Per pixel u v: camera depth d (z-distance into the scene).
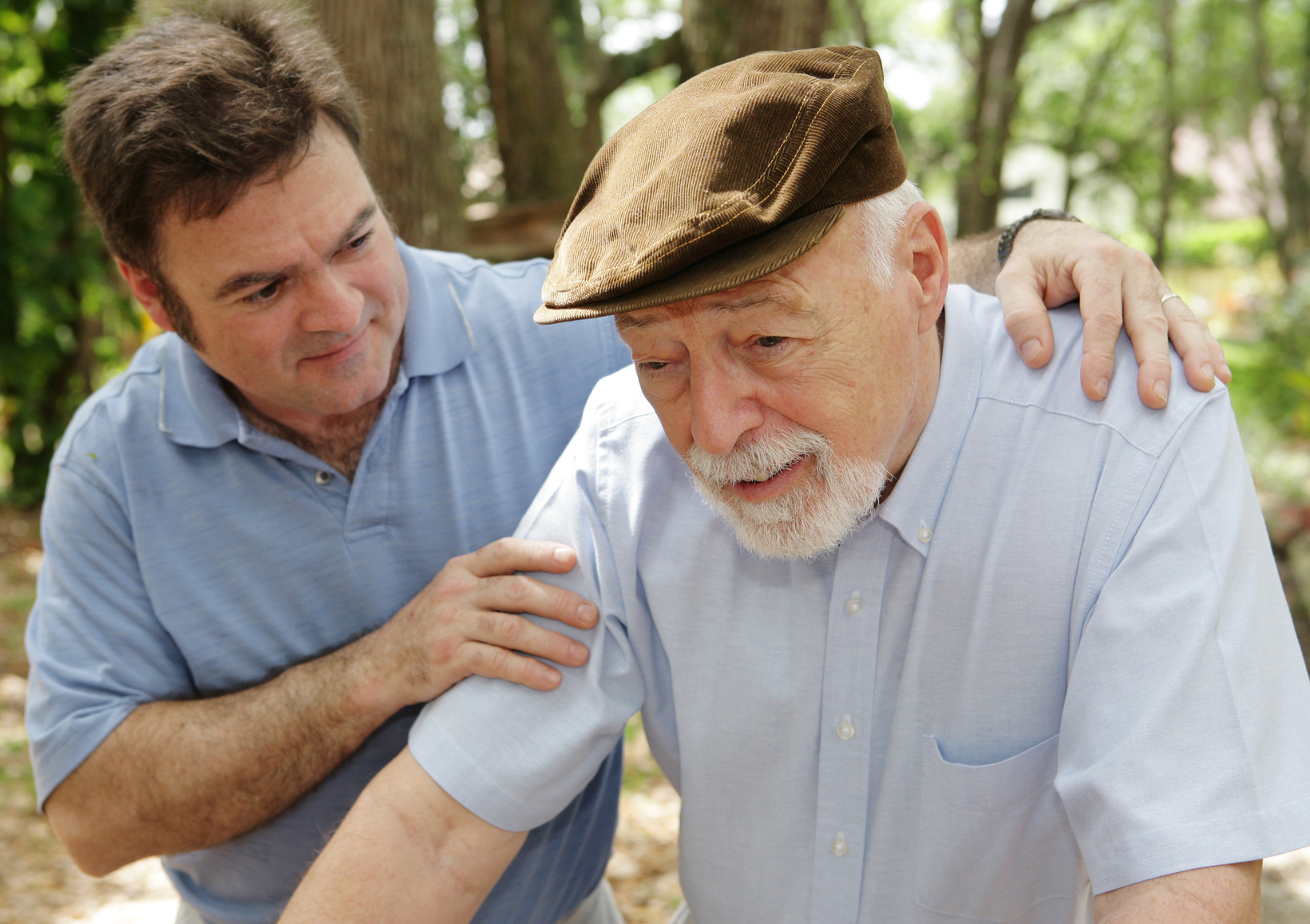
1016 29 13.22
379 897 1.35
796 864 1.44
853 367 1.16
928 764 1.35
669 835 4.00
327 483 1.67
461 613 1.45
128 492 1.68
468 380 1.73
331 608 1.71
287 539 1.68
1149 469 1.20
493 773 1.38
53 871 3.93
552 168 8.00
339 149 1.50
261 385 1.56
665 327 1.15
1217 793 1.08
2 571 7.34
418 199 3.81
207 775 1.58
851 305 1.14
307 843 1.72
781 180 1.09
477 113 9.36
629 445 1.46
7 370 8.55
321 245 1.46
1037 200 23.41
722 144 1.12
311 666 1.59
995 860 1.36
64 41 8.13
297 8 1.58
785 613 1.38
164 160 1.38
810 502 1.22
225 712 1.60
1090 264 1.36
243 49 1.45
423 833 1.38
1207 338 1.27
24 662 5.76
